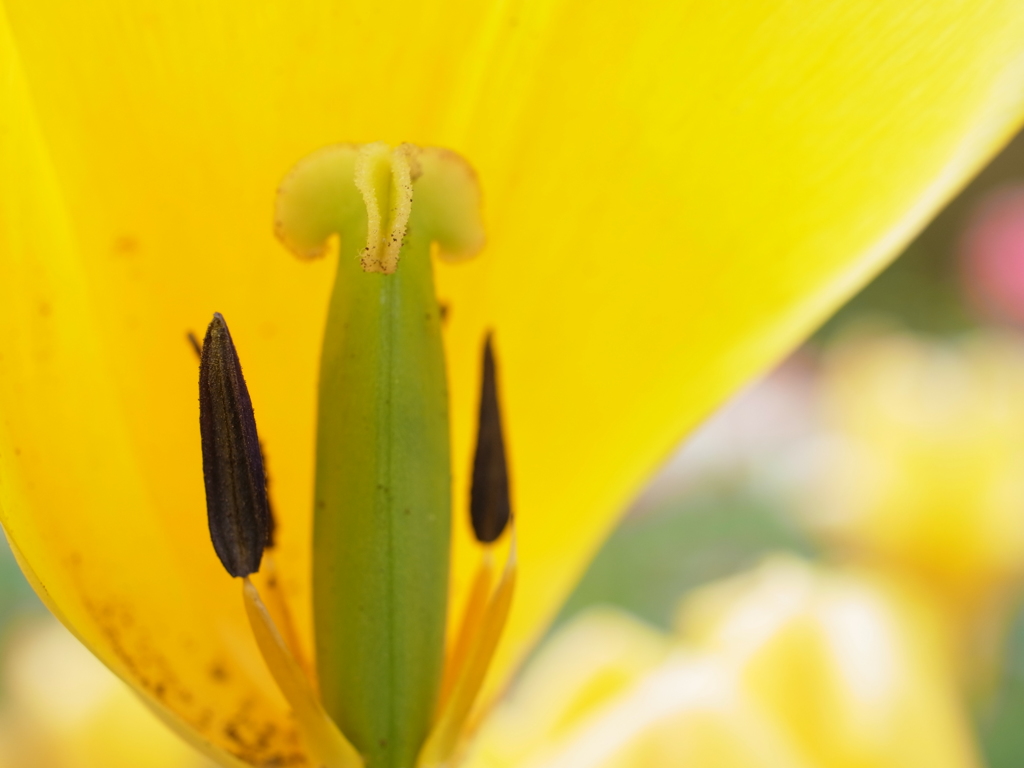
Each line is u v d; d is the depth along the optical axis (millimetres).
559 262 151
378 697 148
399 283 145
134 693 152
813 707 181
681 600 779
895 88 147
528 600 158
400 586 146
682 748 174
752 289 153
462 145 148
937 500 484
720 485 865
